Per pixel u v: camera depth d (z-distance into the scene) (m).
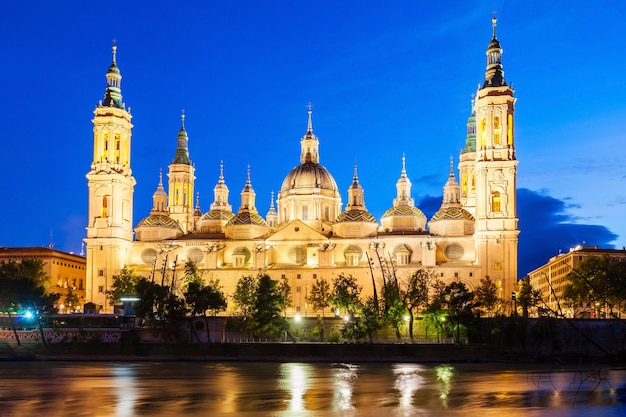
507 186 198.38
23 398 88.50
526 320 140.38
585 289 139.38
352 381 104.69
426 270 189.00
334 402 84.69
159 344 148.75
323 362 139.38
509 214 197.00
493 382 102.69
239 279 199.88
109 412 78.38
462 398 87.25
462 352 140.62
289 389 95.94
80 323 161.00
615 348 131.12
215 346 146.75
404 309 154.50
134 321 160.38
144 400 86.62
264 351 144.88
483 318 155.88
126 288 194.38
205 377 110.62
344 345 143.00
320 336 162.38
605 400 85.00
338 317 169.62
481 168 199.50
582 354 131.62
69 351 148.38
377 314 152.00
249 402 84.88
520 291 165.12
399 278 189.00
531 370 119.06
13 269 189.25
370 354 141.75
